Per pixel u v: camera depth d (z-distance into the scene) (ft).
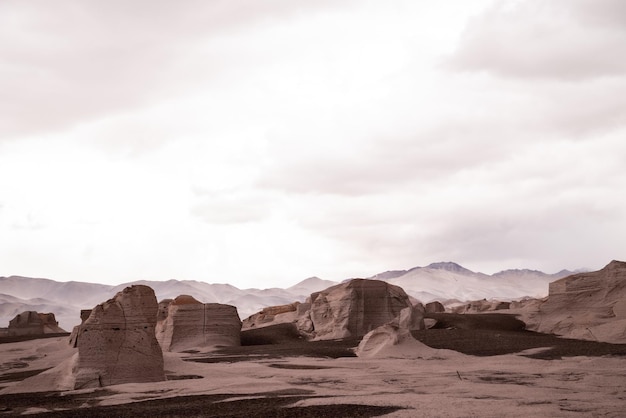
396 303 234.99
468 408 74.49
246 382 108.68
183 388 102.89
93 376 108.99
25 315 303.48
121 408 83.05
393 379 110.93
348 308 232.32
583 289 222.48
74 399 94.73
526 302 297.53
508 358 141.28
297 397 88.43
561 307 224.33
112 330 113.09
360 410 73.77
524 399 82.07
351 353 170.09
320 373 123.34
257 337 236.43
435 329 218.38
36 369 160.86
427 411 72.33
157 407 82.58
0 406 89.71
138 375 111.96
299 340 234.79
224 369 131.64
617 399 82.07
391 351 159.22
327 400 83.87
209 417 71.36
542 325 220.23
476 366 131.64
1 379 138.72
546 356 140.87
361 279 237.66
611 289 215.31
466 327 223.92
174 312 217.36
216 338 214.90
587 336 187.32
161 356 116.88
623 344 163.43
